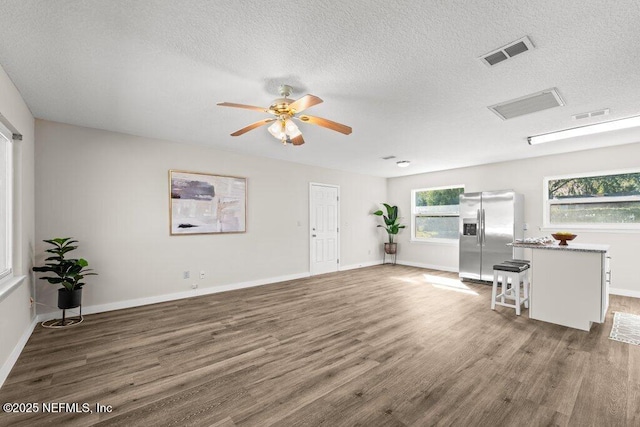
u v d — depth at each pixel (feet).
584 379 6.85
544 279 10.71
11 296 7.57
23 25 5.48
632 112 9.84
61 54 6.51
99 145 11.91
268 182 17.26
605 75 7.39
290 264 18.28
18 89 8.24
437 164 19.08
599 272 9.62
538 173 16.71
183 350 8.38
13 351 7.61
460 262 18.08
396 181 24.40
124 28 5.63
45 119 10.75
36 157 10.61
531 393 6.32
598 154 14.70
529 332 9.69
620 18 5.27
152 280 13.09
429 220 22.49
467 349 8.44
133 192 12.67
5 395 6.26
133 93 8.54
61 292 10.12
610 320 10.80
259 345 8.71
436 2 4.95
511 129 11.68
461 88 8.16
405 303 13.05
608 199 14.66
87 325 10.30
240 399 6.13
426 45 6.19
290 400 6.09
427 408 5.84
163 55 6.57
